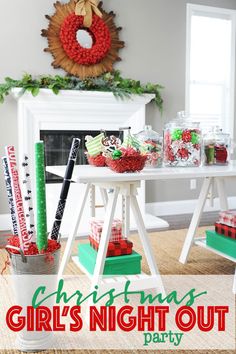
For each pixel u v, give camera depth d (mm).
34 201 3691
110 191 2434
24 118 3779
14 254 1626
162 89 4574
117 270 2088
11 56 3918
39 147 1642
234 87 4984
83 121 4039
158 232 3770
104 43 4164
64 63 4074
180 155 2344
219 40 4910
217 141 2494
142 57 4457
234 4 4859
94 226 2273
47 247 1688
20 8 3914
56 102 3852
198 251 3125
